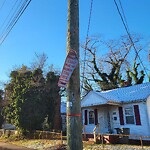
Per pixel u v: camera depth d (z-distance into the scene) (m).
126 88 21.80
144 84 20.88
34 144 16.39
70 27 4.45
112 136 15.77
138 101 17.14
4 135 23.81
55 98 24.11
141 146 13.68
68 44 4.39
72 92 4.10
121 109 18.62
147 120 16.41
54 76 24.89
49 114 23.72
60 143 14.75
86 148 13.31
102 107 20.34
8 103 25.00
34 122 21.28
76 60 4.25
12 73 26.86
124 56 33.50
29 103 21.28
